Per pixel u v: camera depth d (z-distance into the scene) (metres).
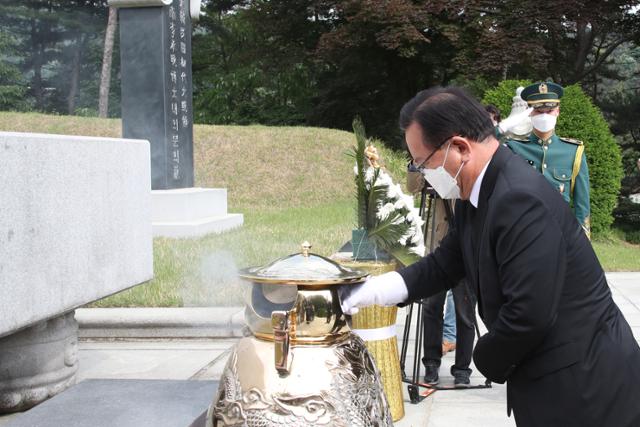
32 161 3.16
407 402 3.95
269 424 1.72
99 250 3.77
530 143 4.52
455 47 22.48
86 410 2.76
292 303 1.88
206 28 29.67
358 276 1.85
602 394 1.87
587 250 1.93
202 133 17.39
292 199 15.27
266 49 27.14
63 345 3.66
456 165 1.97
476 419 3.67
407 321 4.05
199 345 5.04
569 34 24.84
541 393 1.91
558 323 1.89
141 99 10.05
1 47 25.47
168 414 2.72
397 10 20.58
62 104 27.50
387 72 25.16
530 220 1.83
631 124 22.50
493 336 1.87
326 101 26.38
